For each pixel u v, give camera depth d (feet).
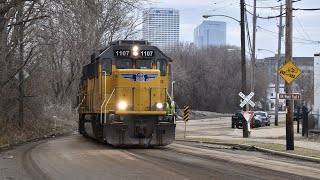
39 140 150.51
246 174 66.28
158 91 109.29
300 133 187.11
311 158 89.51
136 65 112.16
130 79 108.06
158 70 110.11
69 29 193.06
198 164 77.30
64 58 284.41
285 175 66.23
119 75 107.76
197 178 61.72
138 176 63.10
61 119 250.57
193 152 100.17
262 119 277.23
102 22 226.17
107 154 92.99
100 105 111.75
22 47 155.33
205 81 575.79
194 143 139.44
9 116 153.28
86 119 145.18
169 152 99.04
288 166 78.23
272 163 82.28
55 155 91.45
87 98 141.08
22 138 148.87
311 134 168.86
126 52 112.06
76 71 259.80
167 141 107.86
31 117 184.65
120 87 107.45
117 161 80.59
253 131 206.59
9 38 155.74
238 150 113.19
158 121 107.96
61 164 76.74
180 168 71.67
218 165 76.54
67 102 291.79
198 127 286.25
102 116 109.50
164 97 110.32
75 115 279.28
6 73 142.61
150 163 77.82
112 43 119.03
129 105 107.34
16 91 158.61
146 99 108.17
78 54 235.20
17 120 164.04
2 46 137.69
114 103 108.06
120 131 105.40
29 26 152.97
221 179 61.16
